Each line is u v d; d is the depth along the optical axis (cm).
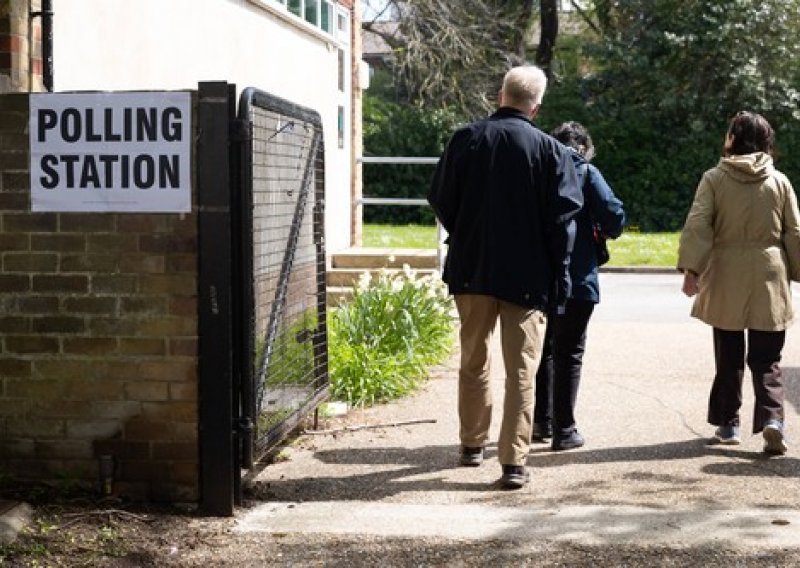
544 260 622
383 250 1471
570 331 705
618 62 3219
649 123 3194
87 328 578
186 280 569
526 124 627
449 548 524
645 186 3150
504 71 3384
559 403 716
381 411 847
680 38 3094
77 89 736
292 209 675
